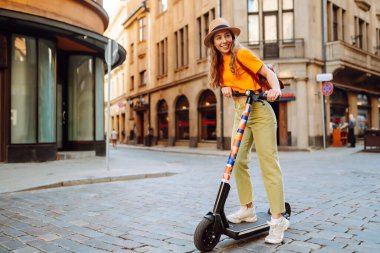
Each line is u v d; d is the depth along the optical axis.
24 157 10.89
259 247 3.08
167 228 3.81
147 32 29.86
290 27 18.66
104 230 3.78
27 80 11.10
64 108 14.09
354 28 22.59
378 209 4.51
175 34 25.14
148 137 27.72
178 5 24.44
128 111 34.53
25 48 11.06
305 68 18.02
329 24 20.20
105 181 7.58
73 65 14.09
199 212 4.55
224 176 3.06
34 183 6.83
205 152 17.73
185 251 3.05
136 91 32.09
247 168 3.44
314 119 18.16
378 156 13.44
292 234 3.45
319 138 18.42
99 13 14.08
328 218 4.07
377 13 25.47
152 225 3.95
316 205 4.80
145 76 30.48
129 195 5.89
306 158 13.23
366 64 21.59
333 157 13.49
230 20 18.92
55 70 11.91
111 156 16.02
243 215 3.42
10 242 3.41
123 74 37.12
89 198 5.66
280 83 3.27
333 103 20.56
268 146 3.21
